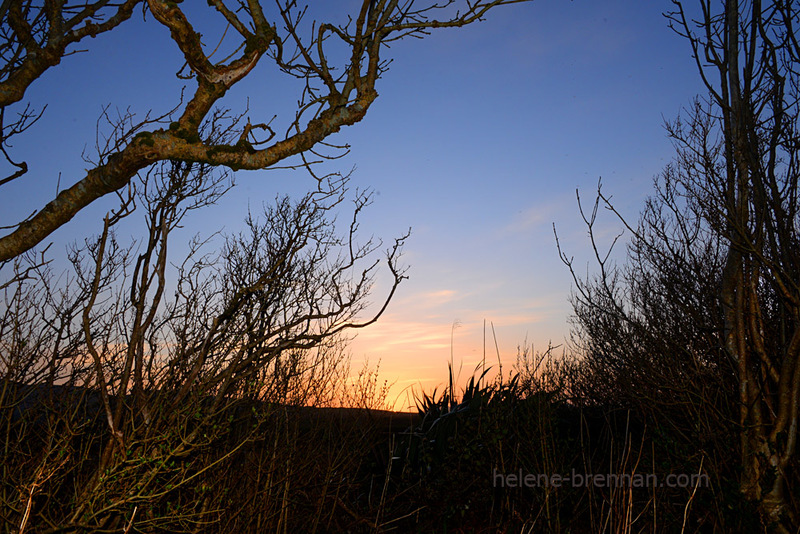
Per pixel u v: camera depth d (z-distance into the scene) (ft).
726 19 16.75
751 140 16.11
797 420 14.82
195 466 11.31
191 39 8.36
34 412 11.38
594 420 22.59
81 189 8.49
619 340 18.69
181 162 11.05
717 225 16.63
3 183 9.66
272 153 9.53
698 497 15.64
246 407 13.33
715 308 17.81
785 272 14.99
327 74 10.52
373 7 10.61
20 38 9.68
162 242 10.81
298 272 14.02
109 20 9.83
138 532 9.74
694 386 16.56
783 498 14.39
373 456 20.92
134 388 10.61
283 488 14.07
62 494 10.99
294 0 10.34
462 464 18.72
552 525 15.49
